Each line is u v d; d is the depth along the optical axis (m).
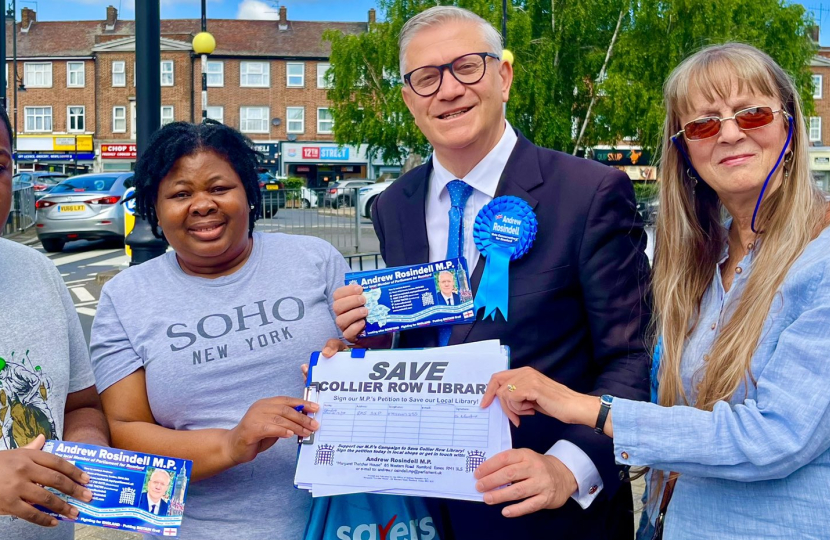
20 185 18.92
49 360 1.77
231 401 2.01
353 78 23.08
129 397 2.04
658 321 1.91
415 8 21.69
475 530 2.04
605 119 22.41
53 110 41.75
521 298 2.01
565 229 2.02
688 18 20.95
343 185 29.67
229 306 2.08
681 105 1.80
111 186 14.10
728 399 1.64
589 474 1.83
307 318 2.11
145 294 2.11
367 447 1.85
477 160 2.14
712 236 1.88
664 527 1.76
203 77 20.05
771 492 1.58
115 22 43.28
